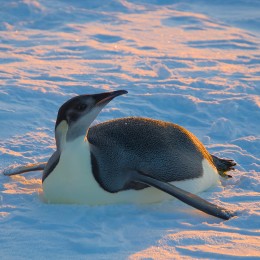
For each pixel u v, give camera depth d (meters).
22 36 40.75
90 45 38.59
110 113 27.23
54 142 24.08
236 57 37.28
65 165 17.83
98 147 18.27
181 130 20.16
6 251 15.71
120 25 44.72
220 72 33.81
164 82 31.59
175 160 19.25
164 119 27.33
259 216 17.56
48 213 17.86
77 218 17.55
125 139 18.86
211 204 17.94
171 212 18.17
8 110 26.64
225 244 16.12
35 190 19.77
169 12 49.28
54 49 37.50
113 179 18.09
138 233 16.81
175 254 15.59
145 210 18.27
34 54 36.44
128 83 31.19
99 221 17.45
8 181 20.47
